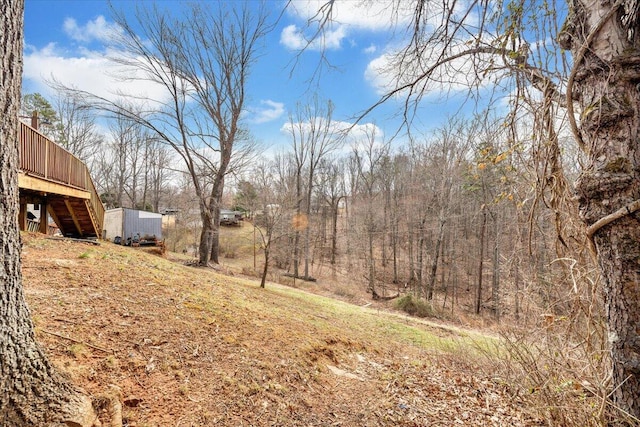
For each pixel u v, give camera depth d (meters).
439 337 8.18
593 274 2.01
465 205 17.31
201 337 3.18
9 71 1.47
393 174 23.30
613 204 1.46
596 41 1.51
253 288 8.80
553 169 1.97
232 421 2.17
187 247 27.11
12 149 1.50
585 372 2.12
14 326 1.47
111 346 2.49
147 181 34.78
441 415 2.91
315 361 3.69
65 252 5.34
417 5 2.24
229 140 15.27
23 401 1.42
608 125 1.46
